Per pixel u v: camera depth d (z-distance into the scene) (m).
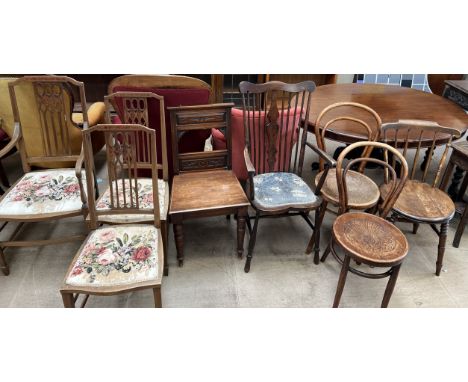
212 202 1.96
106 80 3.96
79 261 1.53
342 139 2.25
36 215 1.78
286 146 2.21
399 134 2.24
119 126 1.51
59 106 1.94
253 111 2.05
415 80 4.28
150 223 1.81
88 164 1.57
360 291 1.99
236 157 2.45
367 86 3.23
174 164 2.17
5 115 2.25
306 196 2.00
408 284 2.04
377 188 2.10
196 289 1.97
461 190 2.59
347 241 1.64
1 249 1.92
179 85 2.13
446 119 2.49
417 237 2.40
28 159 2.04
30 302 1.85
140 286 1.46
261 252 2.24
